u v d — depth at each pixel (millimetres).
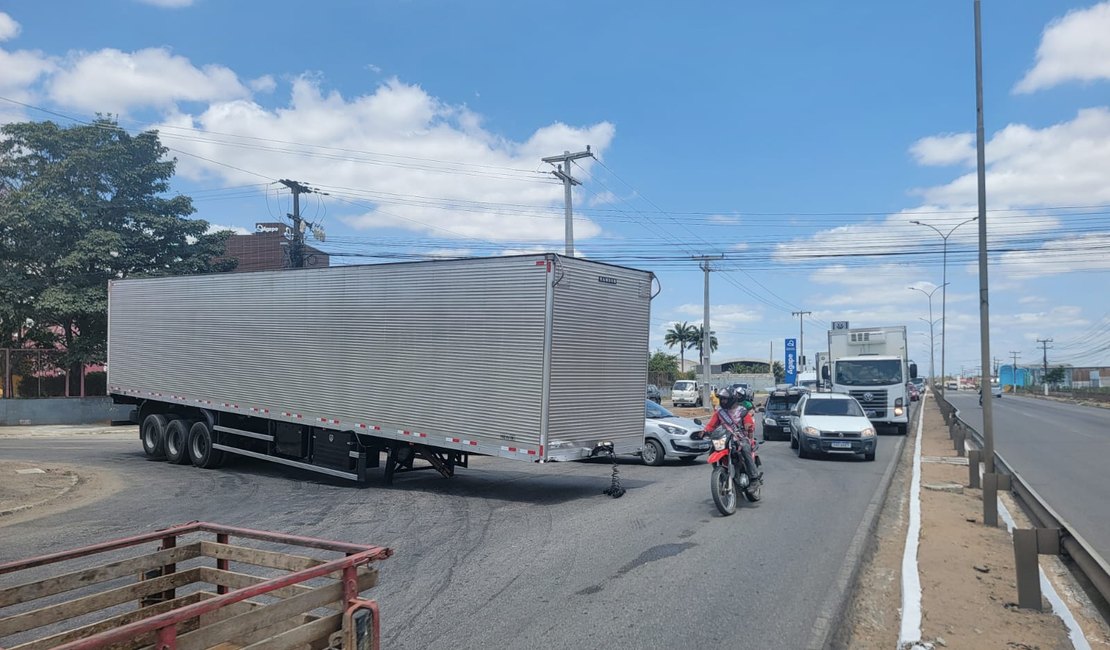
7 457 18016
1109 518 10469
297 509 10859
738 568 7430
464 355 11625
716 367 108000
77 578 3633
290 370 13867
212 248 32219
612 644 5312
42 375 29656
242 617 3066
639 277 12898
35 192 27844
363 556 3686
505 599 6383
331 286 13344
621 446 12297
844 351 27172
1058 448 21047
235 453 14875
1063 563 7988
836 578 7066
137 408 18078
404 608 6129
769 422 23953
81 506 11203
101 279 29234
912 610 5891
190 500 11711
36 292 28656
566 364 11219
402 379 12273
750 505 11148
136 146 30078
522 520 9977
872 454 17609
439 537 8906
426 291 12109
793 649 5250
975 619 5883
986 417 13273
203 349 15594
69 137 28984
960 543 8609
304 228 29984
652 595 6496
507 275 11312
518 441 11008
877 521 10125
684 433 16547
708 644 5328
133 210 30172
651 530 9297
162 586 3990
